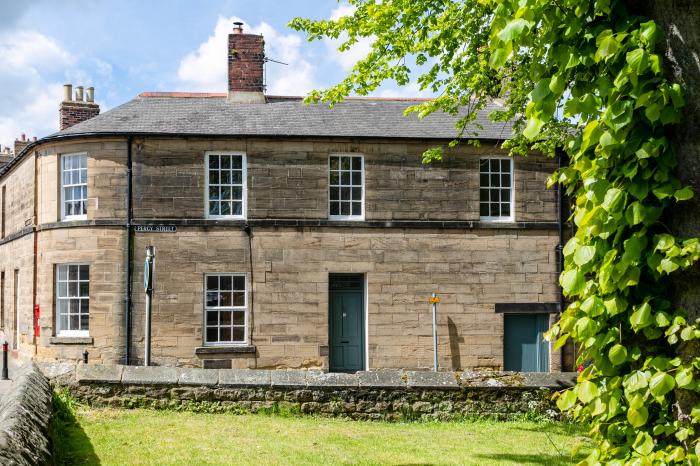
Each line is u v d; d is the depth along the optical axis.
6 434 5.50
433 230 18.45
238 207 18.33
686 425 3.54
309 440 9.64
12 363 21.02
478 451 9.35
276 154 18.22
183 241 17.89
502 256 18.62
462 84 12.84
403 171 18.50
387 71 12.61
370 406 11.48
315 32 12.45
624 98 3.74
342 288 18.64
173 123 18.52
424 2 12.07
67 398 10.93
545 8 4.02
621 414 3.98
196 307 17.78
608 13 3.78
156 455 8.40
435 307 18.28
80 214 18.56
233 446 9.06
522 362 18.72
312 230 18.16
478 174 18.73
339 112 20.03
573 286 3.95
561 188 18.97
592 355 4.02
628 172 3.66
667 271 3.45
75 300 18.47
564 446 9.77
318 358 17.92
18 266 21.56
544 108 4.05
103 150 18.00
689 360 3.52
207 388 11.38
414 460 8.80
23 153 20.33
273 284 18.00
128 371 11.42
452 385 11.57
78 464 7.83
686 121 3.55
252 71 20.66
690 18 3.53
